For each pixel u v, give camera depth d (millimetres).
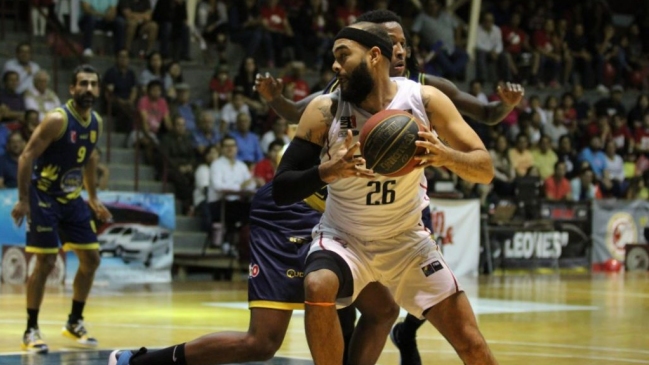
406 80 4656
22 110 15859
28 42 16594
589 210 19172
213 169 16156
